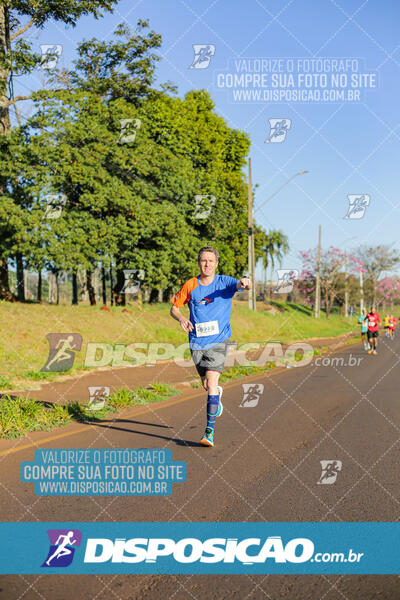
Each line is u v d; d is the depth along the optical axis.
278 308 50.44
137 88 31.66
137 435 7.04
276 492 4.71
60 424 7.58
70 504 4.44
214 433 7.25
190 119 37.69
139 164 27.44
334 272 62.50
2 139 24.50
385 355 22.52
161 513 4.23
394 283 75.06
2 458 5.82
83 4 23.33
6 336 17.09
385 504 4.37
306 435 7.11
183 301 6.41
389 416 8.59
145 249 29.19
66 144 24.73
